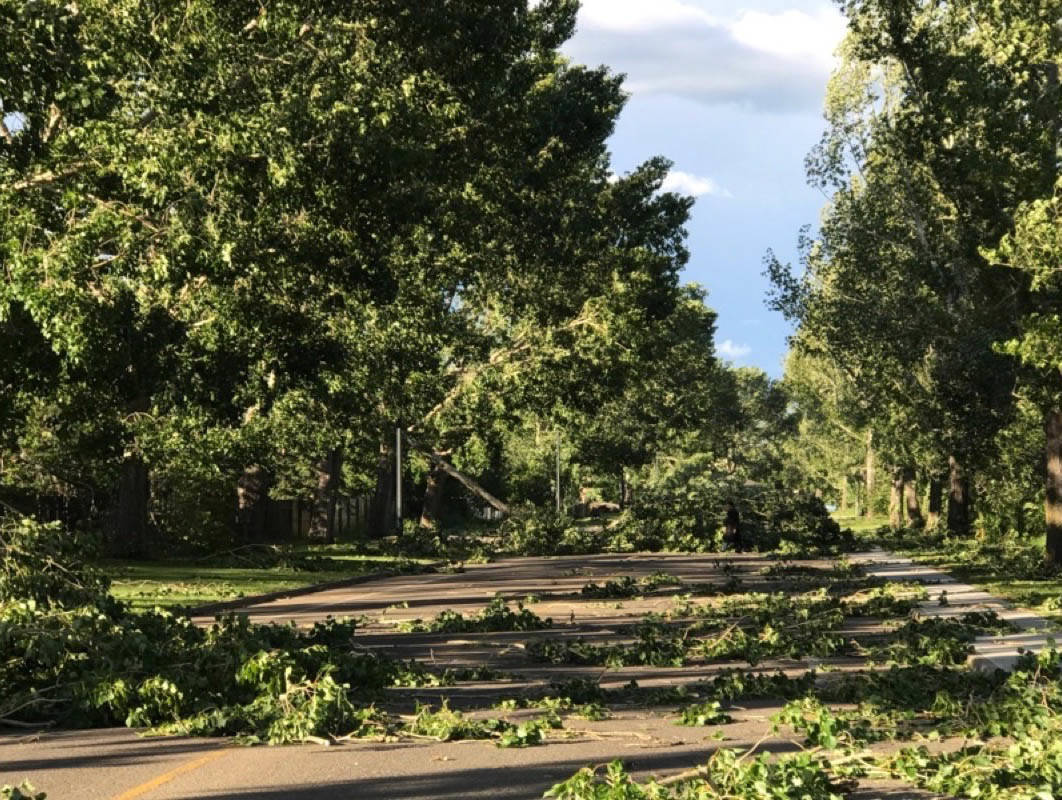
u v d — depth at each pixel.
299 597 29.42
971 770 8.34
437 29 25.66
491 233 41.22
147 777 8.87
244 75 20.69
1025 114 29.56
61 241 17.70
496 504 63.53
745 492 56.91
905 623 20.48
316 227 22.39
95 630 12.48
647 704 12.83
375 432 51.47
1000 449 49.91
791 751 9.81
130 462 38.97
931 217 39.03
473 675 14.99
